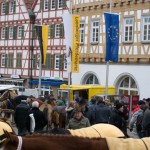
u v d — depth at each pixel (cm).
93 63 3872
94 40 3872
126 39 3562
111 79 3675
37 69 5100
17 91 3366
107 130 634
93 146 421
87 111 1691
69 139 427
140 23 3434
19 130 1628
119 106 1535
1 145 412
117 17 2511
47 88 4872
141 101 1812
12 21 5509
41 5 5081
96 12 3850
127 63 3531
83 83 3994
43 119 1439
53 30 4859
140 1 3431
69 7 4331
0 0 5694
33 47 5184
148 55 3350
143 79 3388
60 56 4738
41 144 418
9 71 5528
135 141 432
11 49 5516
